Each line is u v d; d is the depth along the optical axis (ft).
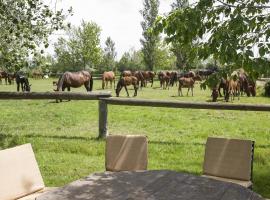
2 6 28.45
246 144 16.15
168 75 122.83
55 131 38.65
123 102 33.17
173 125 44.91
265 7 14.29
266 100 80.43
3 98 34.78
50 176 23.09
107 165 17.08
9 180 13.99
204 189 11.64
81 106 65.36
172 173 13.19
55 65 224.74
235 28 13.70
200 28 14.75
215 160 16.57
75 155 28.25
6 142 31.76
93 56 220.23
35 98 34.32
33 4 29.66
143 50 232.32
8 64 30.71
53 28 30.78
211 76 14.96
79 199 10.73
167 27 15.21
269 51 13.65
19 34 29.53
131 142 17.06
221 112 58.65
